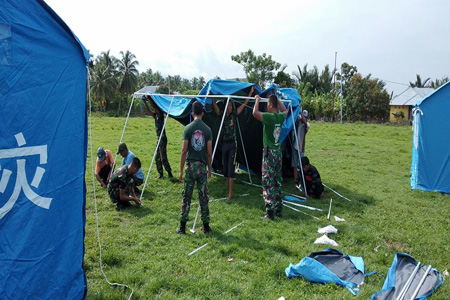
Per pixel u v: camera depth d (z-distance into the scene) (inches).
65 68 129.3
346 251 203.0
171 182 336.2
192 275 167.9
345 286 164.1
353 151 603.2
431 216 271.9
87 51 135.0
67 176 131.6
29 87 120.2
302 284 163.8
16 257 117.7
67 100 130.4
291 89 339.6
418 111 345.4
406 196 326.3
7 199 116.0
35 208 122.3
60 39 127.0
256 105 249.3
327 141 725.9
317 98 1625.2
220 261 183.8
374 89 1517.0
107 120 1146.7
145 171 381.7
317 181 307.6
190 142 211.9
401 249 210.4
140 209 258.5
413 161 363.3
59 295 128.8
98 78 1932.8
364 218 261.7
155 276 166.4
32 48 120.3
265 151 250.2
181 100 347.6
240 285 161.9
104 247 192.4
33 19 120.0
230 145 292.7
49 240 126.3
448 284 167.6
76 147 134.3
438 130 337.1
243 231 224.8
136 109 1961.1
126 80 2137.1
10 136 116.5
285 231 229.5
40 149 123.5
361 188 353.1
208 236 214.7
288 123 321.7
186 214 215.0
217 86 295.0
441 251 207.6
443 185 340.2
